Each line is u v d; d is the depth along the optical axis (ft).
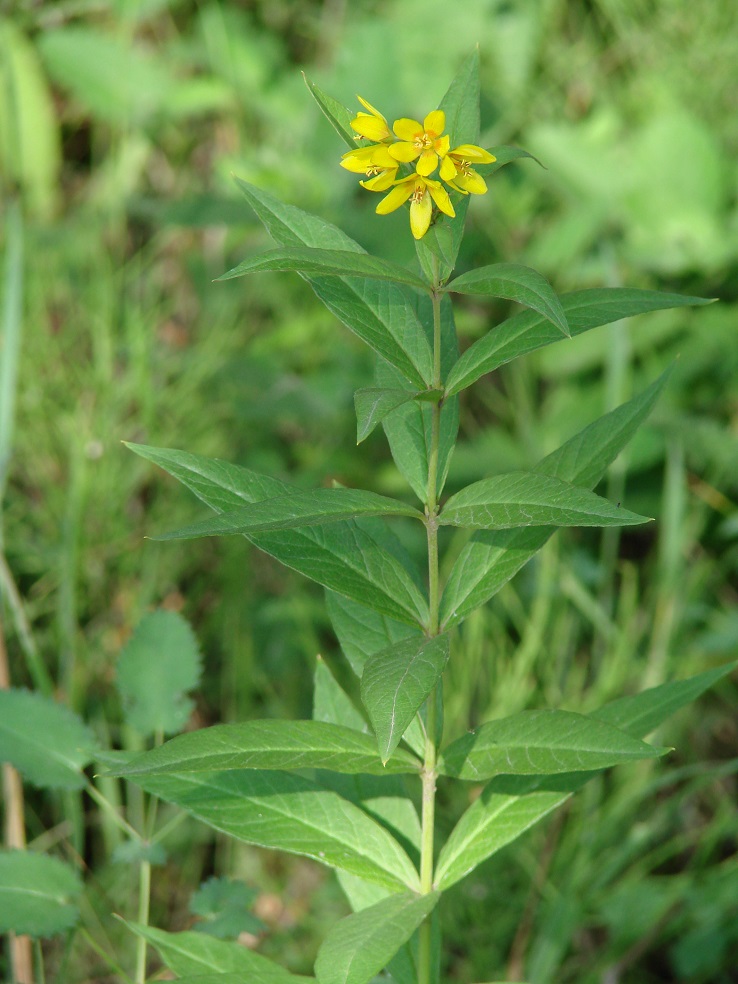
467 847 2.21
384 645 2.29
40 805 3.21
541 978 2.83
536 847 3.02
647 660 3.58
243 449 4.18
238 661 3.59
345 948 2.03
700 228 4.48
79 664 3.34
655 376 4.25
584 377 4.37
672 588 3.60
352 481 4.11
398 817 2.31
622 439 2.20
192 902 2.44
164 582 3.72
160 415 3.95
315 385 4.07
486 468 4.06
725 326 4.33
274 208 2.14
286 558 2.14
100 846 3.23
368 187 2.04
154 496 3.91
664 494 4.16
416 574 2.23
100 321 3.92
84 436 3.56
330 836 2.20
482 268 2.03
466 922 2.95
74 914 2.36
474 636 3.21
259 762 2.05
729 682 3.69
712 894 3.01
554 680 3.27
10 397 3.16
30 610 3.45
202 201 4.25
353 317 2.15
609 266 4.26
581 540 4.15
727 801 3.29
